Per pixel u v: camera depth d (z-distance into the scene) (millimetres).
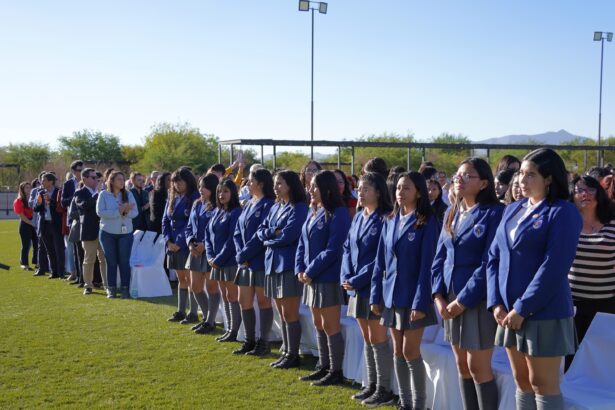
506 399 3906
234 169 10195
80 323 7477
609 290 4242
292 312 5707
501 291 3391
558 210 3227
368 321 4715
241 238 6199
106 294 9484
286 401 4824
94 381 5324
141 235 9656
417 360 4414
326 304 5090
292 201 5633
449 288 3895
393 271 4363
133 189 10750
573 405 3621
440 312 3908
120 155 49469
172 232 7652
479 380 3840
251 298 6191
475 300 3686
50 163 39812
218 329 7262
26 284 10406
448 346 4648
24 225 12359
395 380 4824
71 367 5715
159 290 9445
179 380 5352
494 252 3510
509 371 3988
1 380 5344
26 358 5992
